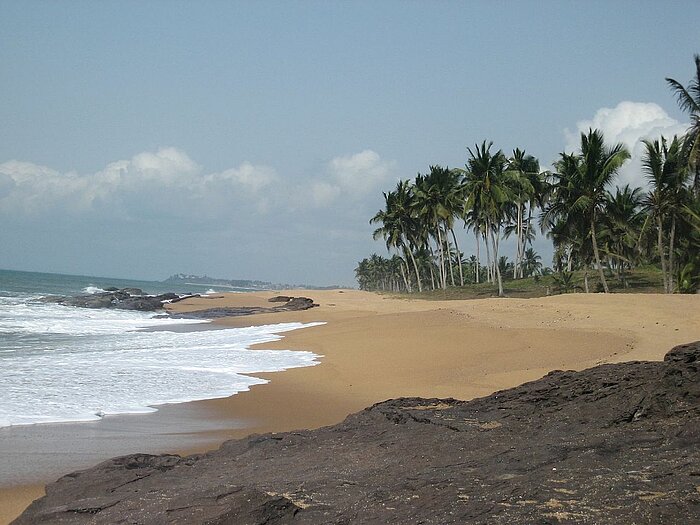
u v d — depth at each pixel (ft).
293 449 28.53
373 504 18.04
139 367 65.26
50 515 20.92
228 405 48.93
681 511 14.55
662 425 22.59
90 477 26.18
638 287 173.99
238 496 18.97
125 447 36.55
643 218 179.63
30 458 33.86
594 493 16.22
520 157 218.79
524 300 110.93
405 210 238.48
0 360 67.67
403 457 24.07
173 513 18.76
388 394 52.49
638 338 70.08
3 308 156.66
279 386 56.95
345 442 28.35
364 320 109.60
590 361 58.70
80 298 185.78
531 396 31.37
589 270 216.54
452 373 58.95
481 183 183.73
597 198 141.79
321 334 95.61
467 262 388.98
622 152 136.67
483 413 30.19
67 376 58.13
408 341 78.89
